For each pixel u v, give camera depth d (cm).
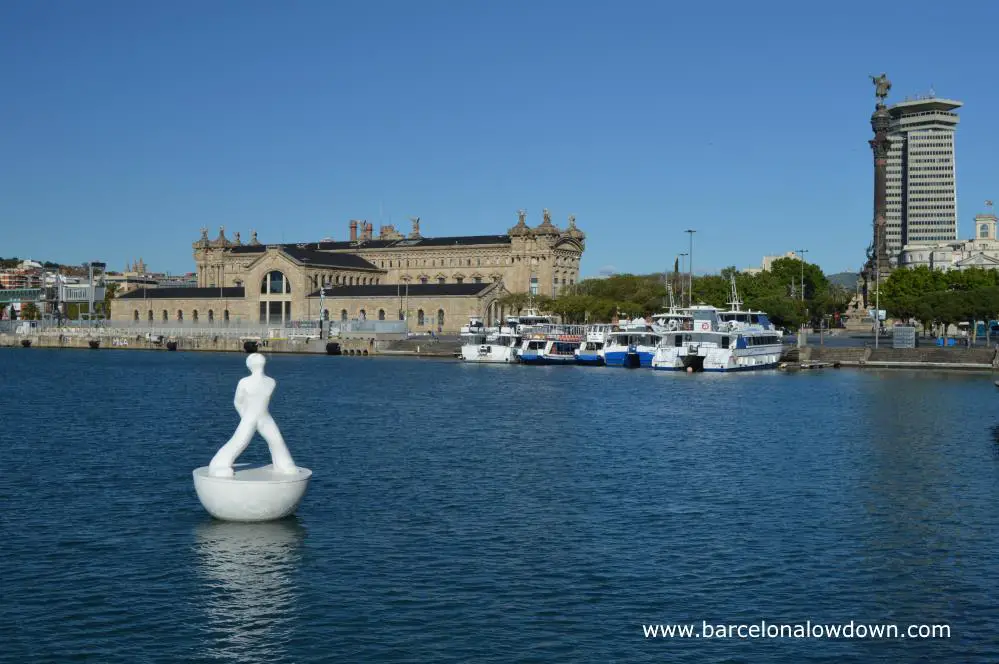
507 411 10756
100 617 3981
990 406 11288
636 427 9381
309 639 3788
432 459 7438
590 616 4028
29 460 7288
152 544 4931
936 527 5375
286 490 5275
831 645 3775
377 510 5678
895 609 4128
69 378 15800
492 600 4191
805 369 17662
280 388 13775
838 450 7962
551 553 4844
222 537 5050
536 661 3609
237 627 3891
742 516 5606
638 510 5741
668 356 17600
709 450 7950
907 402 11756
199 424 9469
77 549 4853
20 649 3672
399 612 4053
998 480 6669
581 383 14788
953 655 3684
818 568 4634
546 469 7031
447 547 4934
